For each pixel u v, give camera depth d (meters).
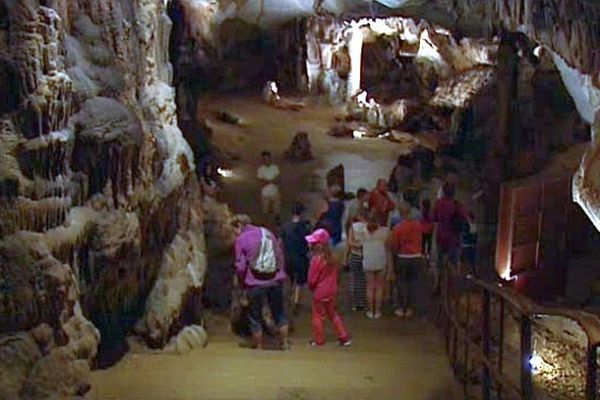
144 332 10.51
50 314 8.36
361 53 33.78
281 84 31.62
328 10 23.95
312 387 9.48
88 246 9.21
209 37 26.70
